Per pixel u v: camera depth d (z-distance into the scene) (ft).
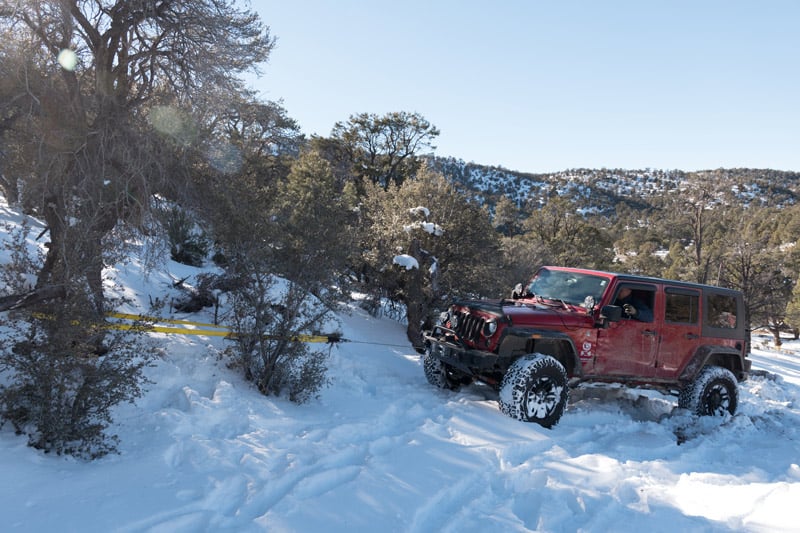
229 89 23.53
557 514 12.63
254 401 18.69
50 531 9.55
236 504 11.66
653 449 19.29
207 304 29.55
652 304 23.32
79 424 13.44
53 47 20.39
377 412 19.53
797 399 35.27
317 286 21.52
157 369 19.06
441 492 12.97
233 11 23.34
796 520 12.70
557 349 22.17
